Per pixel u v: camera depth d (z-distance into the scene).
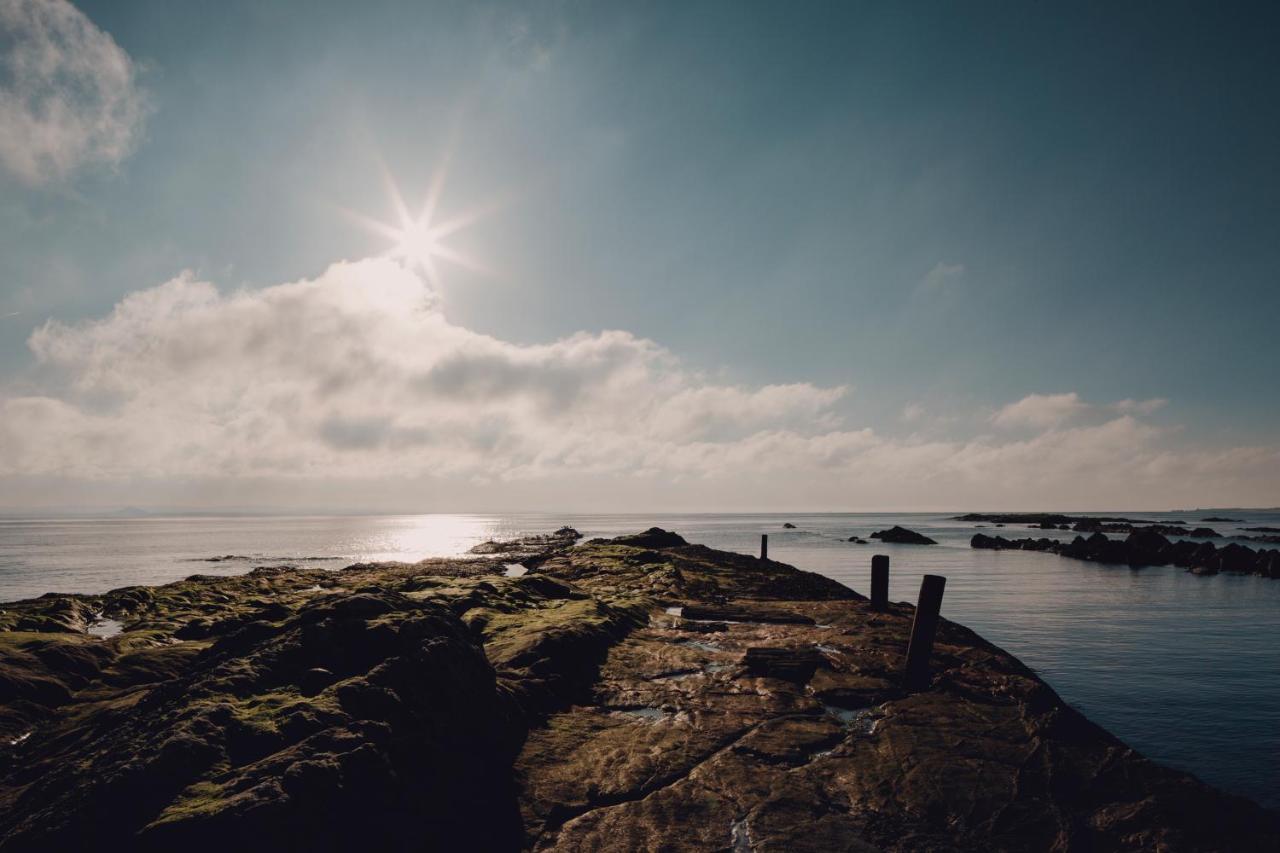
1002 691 12.84
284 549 98.19
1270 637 29.28
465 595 20.16
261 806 6.24
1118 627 31.45
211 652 10.49
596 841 7.59
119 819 6.17
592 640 15.70
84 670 11.80
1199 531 130.12
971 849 7.51
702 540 111.38
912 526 199.00
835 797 8.68
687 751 10.07
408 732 8.27
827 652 16.12
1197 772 14.74
